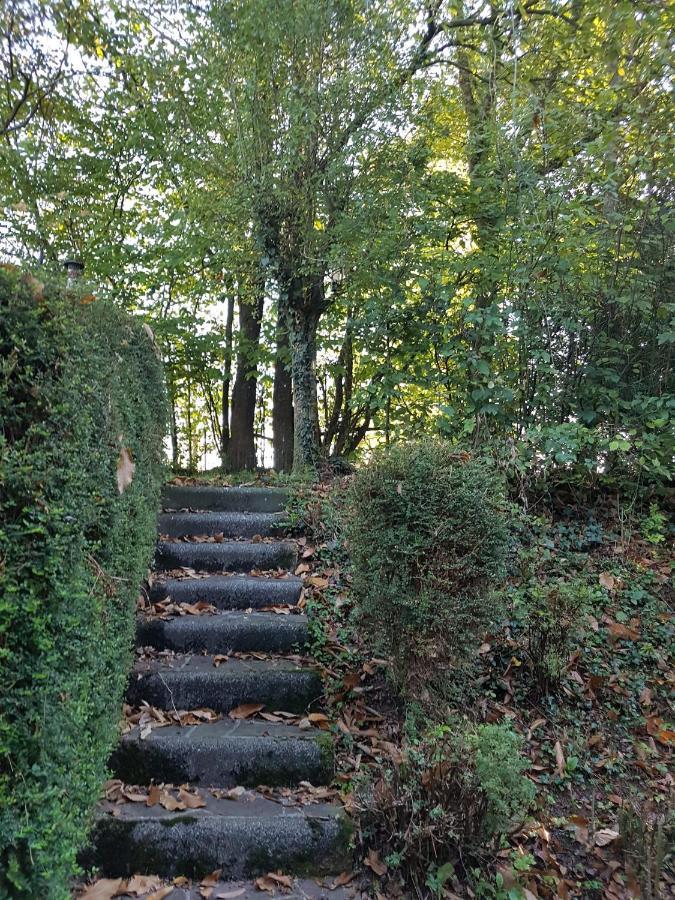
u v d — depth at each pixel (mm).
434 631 3162
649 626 4418
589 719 3689
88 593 2133
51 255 8047
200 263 8023
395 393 6109
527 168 5781
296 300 6824
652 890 2602
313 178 6312
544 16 6535
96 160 8195
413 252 6070
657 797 3211
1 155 7359
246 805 2748
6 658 1711
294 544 4738
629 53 5922
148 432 3938
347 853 2564
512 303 5668
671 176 5566
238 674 3363
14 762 1739
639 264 5660
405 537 3191
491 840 2586
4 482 1695
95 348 2379
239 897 2422
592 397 5660
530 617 3953
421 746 2850
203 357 9141
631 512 5414
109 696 2561
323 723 3244
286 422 10102
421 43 6797
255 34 6109
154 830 2535
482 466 3609
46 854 1752
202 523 4945
